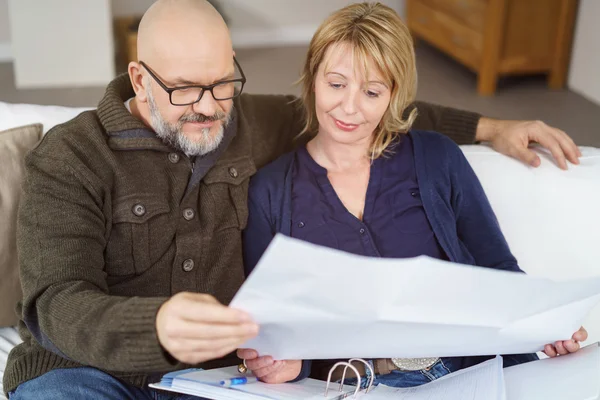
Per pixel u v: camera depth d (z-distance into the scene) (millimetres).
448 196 1689
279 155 1827
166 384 1291
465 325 1254
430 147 1730
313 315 1144
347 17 1584
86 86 4785
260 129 1798
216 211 1553
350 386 1385
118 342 1158
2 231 1623
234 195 1588
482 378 1314
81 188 1410
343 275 1104
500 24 4590
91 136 1474
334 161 1681
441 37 5234
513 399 1274
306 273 1084
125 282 1472
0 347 1634
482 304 1242
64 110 1786
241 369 1394
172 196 1507
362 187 1679
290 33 5863
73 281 1304
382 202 1656
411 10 5641
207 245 1522
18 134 1666
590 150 1858
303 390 1307
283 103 1867
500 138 1850
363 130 1627
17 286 1662
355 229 1614
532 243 1777
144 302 1150
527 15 4648
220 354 1121
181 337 1100
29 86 4766
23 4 4629
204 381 1276
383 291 1153
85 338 1199
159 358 1139
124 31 5148
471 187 1723
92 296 1240
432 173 1689
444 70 5188
